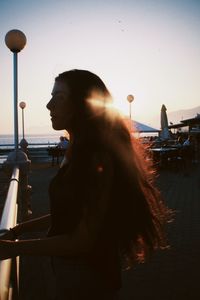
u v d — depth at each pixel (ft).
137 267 14.06
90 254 4.58
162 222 5.31
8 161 20.84
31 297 11.61
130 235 4.57
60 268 4.78
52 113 5.01
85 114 4.80
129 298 11.47
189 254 15.42
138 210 4.59
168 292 11.85
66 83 4.95
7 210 6.75
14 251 4.25
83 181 4.21
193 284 12.44
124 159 4.55
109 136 4.58
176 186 35.83
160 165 50.19
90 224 4.21
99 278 4.64
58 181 4.57
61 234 4.52
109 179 4.31
